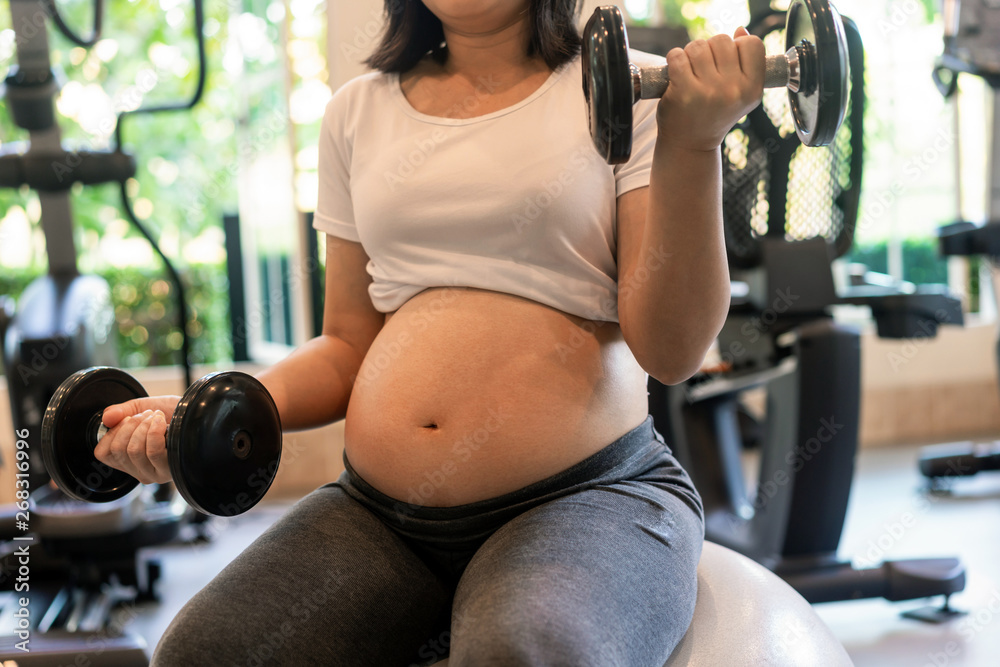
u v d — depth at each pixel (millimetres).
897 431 3553
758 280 1883
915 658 1723
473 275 918
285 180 3422
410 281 958
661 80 739
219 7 3811
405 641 901
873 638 1830
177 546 2607
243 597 835
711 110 725
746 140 1811
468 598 754
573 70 955
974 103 3594
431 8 957
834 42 723
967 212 3639
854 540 2387
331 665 830
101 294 2238
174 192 4047
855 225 1897
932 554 2250
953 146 3592
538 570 730
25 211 3666
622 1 1888
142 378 3051
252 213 3580
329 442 3104
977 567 2166
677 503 892
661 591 770
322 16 3158
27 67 2047
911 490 2850
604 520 807
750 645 835
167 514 2107
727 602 910
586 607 699
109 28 3918
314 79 3166
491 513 871
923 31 3533
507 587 718
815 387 1848
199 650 790
